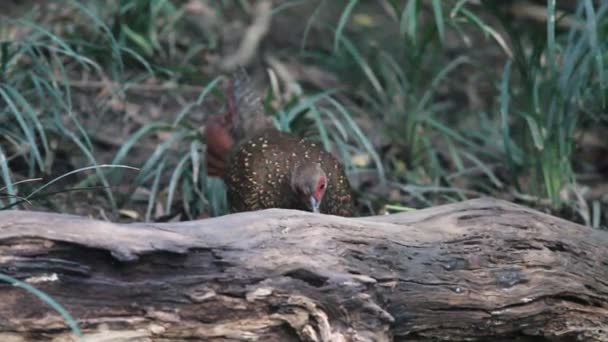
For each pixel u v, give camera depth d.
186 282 6.64
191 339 6.68
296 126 11.52
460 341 7.48
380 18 16.94
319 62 15.11
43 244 6.42
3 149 10.55
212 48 14.38
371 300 6.90
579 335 7.68
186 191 10.54
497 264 7.48
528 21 15.56
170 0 14.79
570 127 10.75
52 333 6.39
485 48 16.23
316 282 6.84
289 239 6.98
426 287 7.27
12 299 6.30
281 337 6.81
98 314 6.48
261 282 6.75
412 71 12.57
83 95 12.27
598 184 12.66
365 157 12.27
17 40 11.12
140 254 6.55
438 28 10.91
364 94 13.65
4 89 10.23
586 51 10.29
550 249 7.66
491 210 7.73
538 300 7.50
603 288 7.72
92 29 12.99
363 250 7.16
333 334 6.79
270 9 15.62
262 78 14.38
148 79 12.88
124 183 10.98
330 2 17.17
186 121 11.85
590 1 9.61
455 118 14.43
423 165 12.61
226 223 6.99
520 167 11.90
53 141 11.10
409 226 7.50
